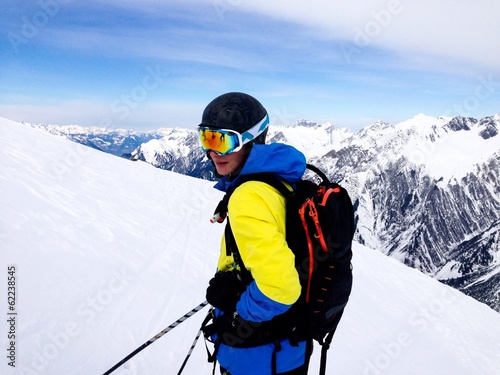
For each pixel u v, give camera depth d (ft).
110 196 41.27
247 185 7.18
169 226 39.01
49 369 12.89
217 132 7.45
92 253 23.06
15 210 23.73
